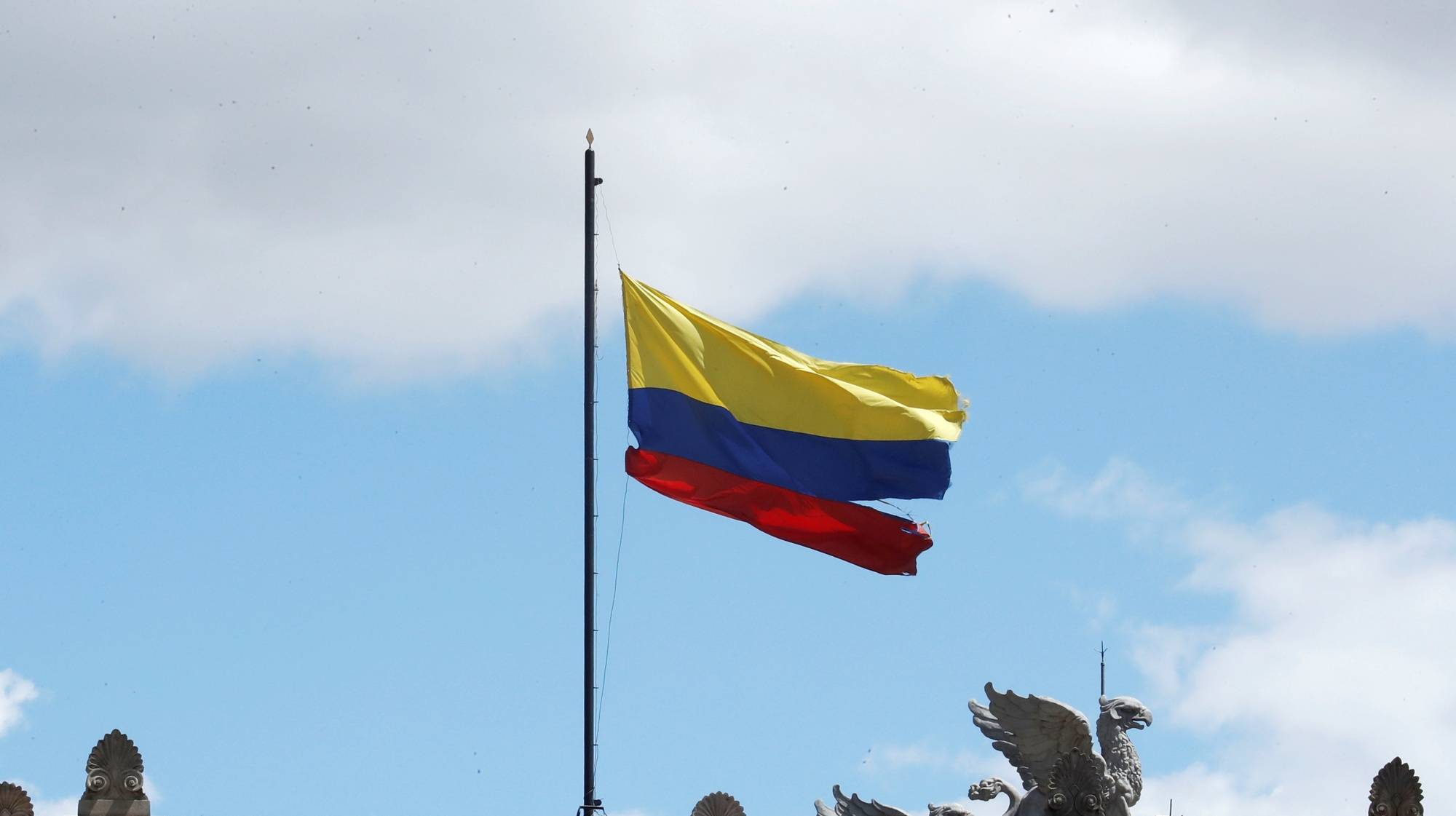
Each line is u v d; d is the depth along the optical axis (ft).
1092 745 514.27
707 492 501.97
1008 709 516.73
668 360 503.61
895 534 504.02
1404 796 517.96
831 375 511.40
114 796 499.92
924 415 503.61
